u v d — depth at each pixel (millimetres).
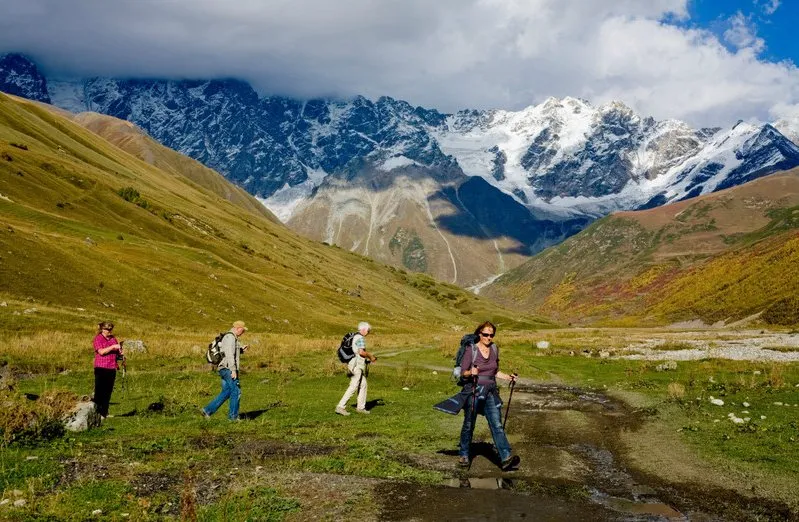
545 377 32188
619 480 12188
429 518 9664
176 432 15273
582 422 18562
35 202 93188
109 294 62938
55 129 165125
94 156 164375
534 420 18953
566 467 13141
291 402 21109
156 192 156125
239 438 14969
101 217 103500
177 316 66625
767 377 27594
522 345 51875
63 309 50312
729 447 14570
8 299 47719
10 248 59438
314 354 40688
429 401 22297
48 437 13891
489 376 13062
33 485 10141
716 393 23328
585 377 31938
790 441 14984
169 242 111688
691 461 13547
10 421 13516
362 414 19047
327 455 13461
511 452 14000
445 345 47594
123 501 9852
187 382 25094
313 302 102750
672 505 10633
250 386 25156
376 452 13867
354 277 190125
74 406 15336
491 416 13023
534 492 11227
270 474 11789
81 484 10516
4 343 30891
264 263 130750
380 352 46531
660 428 17359
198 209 162250
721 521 9867
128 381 24625
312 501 10336
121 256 75688
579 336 77688
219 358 17516
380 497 10633
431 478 11969
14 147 114500
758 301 149875
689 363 35625
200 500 10164
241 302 80062
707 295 195875
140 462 12188
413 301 198750
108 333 17891
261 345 43219
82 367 27719
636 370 33219
